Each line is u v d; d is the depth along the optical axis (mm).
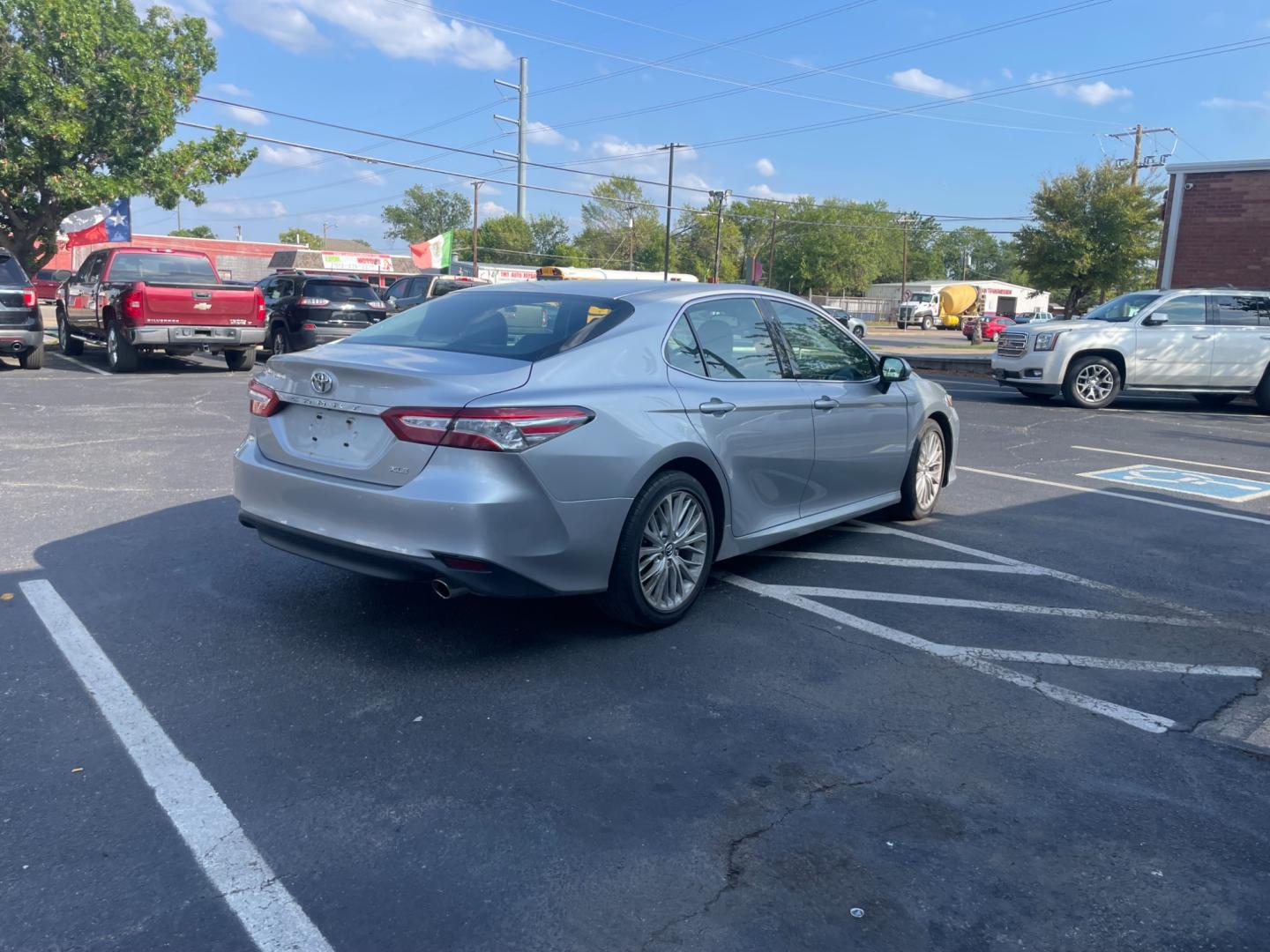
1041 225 36438
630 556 4273
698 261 99125
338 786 3145
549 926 2520
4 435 8930
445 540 3734
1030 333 14938
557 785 3199
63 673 3912
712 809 3084
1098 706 3938
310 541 4117
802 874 2762
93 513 6301
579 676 4047
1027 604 5180
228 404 11547
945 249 138500
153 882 2639
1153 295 15016
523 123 61844
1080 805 3180
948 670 4258
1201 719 3848
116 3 20828
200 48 22453
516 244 103812
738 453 4844
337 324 16984
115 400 11539
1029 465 9516
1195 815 3137
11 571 5125
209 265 16281
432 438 3783
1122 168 35812
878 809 3115
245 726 3523
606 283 5133
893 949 2473
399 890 2641
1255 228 19203
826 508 5750
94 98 20453
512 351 4289
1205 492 8312
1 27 19438
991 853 2891
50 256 22344
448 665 4121
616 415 4145
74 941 2408
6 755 3264
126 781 3137
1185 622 4965
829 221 96625
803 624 4762
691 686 3994
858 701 3912
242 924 2490
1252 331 14641
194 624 4477
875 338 47688
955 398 15547
